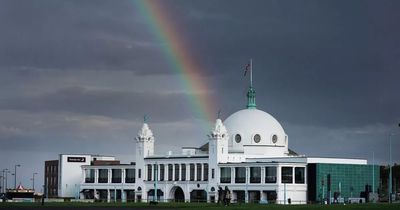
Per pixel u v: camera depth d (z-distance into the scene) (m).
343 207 117.75
